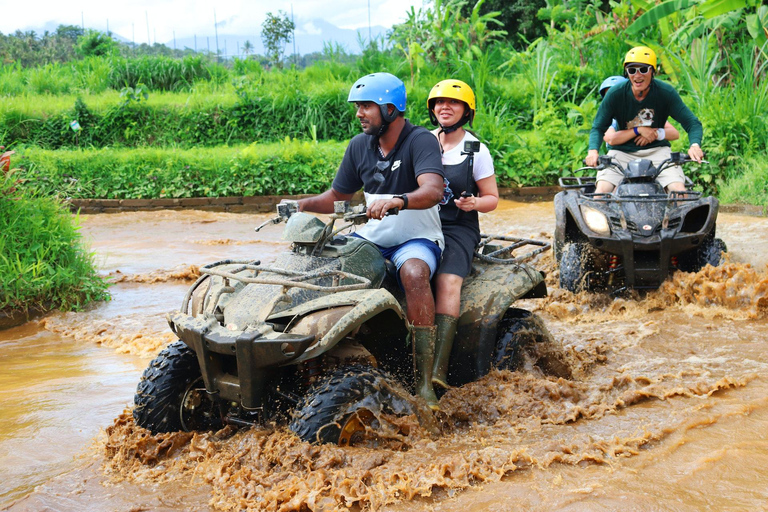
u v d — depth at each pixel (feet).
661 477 10.83
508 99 63.93
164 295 26.53
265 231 40.83
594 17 75.41
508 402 13.78
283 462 11.00
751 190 41.88
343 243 13.37
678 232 21.76
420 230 13.73
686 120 24.34
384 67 71.72
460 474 10.87
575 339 19.15
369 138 14.03
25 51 179.73
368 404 11.39
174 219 46.03
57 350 20.62
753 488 10.35
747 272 20.89
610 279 23.32
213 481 11.15
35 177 49.19
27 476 12.05
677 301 22.12
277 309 11.85
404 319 12.37
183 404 12.78
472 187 14.89
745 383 14.92
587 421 13.50
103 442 13.32
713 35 54.65
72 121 63.52
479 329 14.34
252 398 11.49
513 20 107.24
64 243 26.30
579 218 22.85
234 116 66.23
